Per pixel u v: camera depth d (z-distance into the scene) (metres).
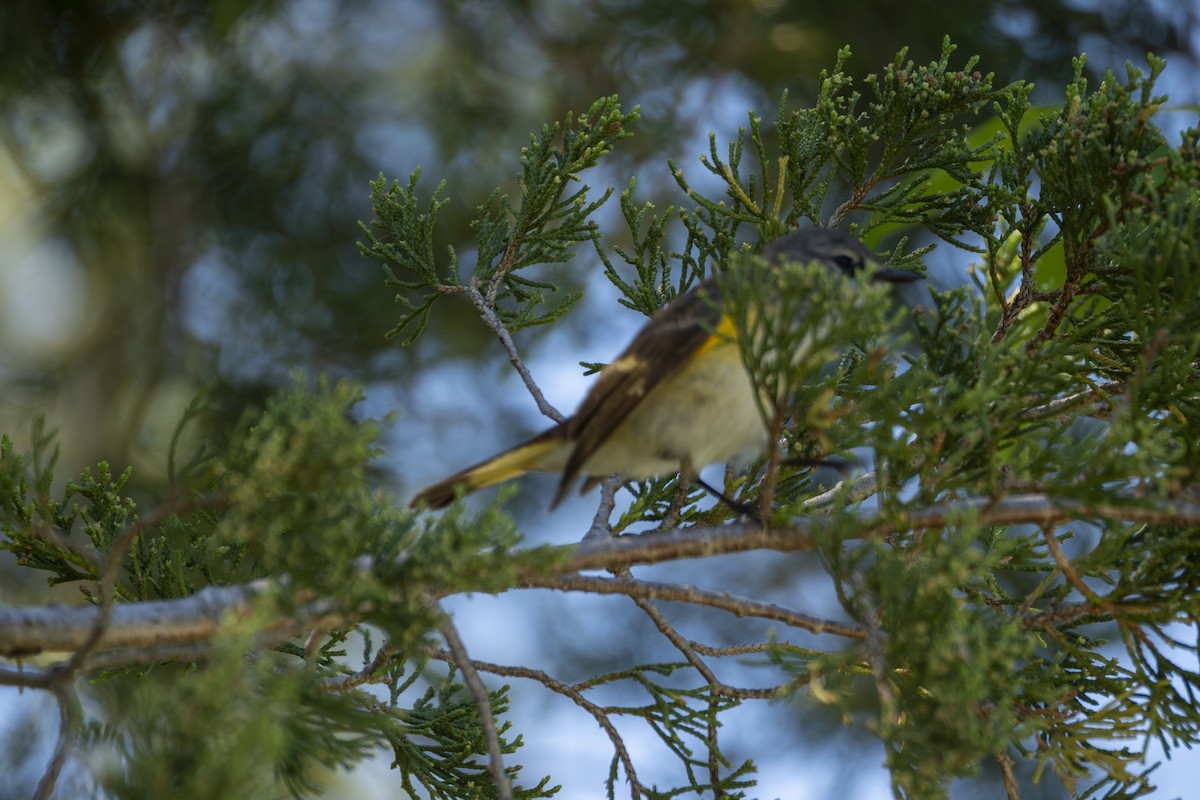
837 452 7.35
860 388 9.23
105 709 14.05
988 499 7.52
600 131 10.32
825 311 6.77
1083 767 7.74
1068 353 8.20
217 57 19.44
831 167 10.45
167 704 5.46
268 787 5.24
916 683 6.80
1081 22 20.91
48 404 19.55
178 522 8.52
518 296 10.67
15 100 19.06
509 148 21.14
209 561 8.75
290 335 19.95
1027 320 9.41
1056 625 8.54
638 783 8.66
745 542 7.76
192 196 20.25
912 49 20.34
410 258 10.57
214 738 5.30
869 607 7.49
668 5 20.94
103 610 6.37
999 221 11.10
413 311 10.59
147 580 8.85
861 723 18.73
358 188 20.55
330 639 9.67
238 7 18.34
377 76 21.62
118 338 19.83
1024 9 21.14
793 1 20.80
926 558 6.95
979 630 6.48
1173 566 7.40
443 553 6.64
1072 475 7.03
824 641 20.30
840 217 10.52
